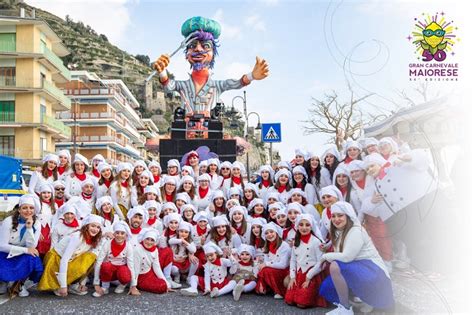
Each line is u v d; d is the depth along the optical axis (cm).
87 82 4625
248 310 466
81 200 637
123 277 528
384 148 561
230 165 820
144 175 709
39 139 3241
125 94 5684
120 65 8950
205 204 746
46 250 582
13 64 3097
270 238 529
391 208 492
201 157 1243
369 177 541
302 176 699
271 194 677
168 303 495
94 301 504
